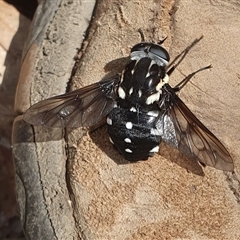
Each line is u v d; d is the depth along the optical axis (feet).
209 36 0.49
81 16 0.52
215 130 0.48
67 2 0.52
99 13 0.51
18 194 0.50
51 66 0.51
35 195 0.49
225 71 0.49
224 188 0.47
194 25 0.49
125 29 0.50
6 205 0.68
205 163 0.47
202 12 0.49
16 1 0.65
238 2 0.49
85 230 0.47
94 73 0.50
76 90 0.49
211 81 0.49
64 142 0.49
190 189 0.47
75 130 0.49
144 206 0.47
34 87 0.51
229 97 0.48
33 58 0.51
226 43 0.49
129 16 0.50
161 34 0.49
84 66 0.50
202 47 0.49
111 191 0.47
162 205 0.47
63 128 0.49
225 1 0.49
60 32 0.51
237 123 0.48
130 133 0.47
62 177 0.49
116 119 0.48
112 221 0.47
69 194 0.48
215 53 0.49
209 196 0.47
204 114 0.48
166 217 0.47
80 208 0.48
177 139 0.48
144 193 0.47
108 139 0.49
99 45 0.50
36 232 0.49
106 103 0.49
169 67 0.49
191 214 0.47
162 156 0.48
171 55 0.49
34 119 0.48
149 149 0.47
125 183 0.47
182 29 0.49
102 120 0.49
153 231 0.47
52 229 0.48
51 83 0.51
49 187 0.49
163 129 0.48
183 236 0.47
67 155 0.49
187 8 0.50
